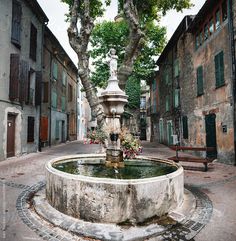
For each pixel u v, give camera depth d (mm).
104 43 18719
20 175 7023
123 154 5441
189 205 4273
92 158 6723
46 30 16406
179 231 3346
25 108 12594
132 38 10000
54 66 19031
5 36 10523
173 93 17875
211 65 11016
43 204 4184
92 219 3471
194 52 13250
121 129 5496
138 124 29188
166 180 3766
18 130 11719
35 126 14000
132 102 27688
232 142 9211
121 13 12961
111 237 3062
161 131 22797
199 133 12461
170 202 3854
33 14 13797
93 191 3477
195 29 13000
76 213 3586
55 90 19547
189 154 13414
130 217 3416
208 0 10367
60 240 3076
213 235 3258
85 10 8805
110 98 5172
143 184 3475
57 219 3557
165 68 20719
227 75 9539
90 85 8922
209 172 7863
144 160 6480
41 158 11000
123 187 3408
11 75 10820
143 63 20000
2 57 10273
